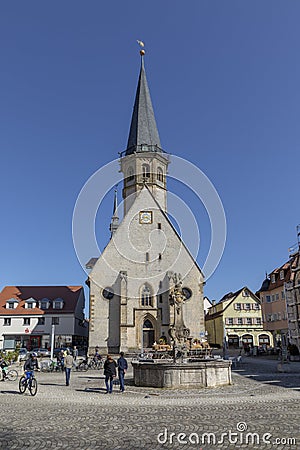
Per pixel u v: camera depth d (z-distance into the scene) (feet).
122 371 63.67
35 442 31.19
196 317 159.12
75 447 29.68
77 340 225.76
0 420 40.06
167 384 64.59
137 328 157.38
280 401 50.42
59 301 222.07
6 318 216.74
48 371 110.22
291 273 176.55
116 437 32.40
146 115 207.10
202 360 80.23
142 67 220.64
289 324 175.73
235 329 233.96
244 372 96.53
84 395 59.88
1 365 90.58
